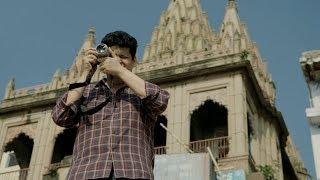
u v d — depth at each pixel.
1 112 26.39
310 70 13.77
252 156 21.89
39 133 24.95
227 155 20.39
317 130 12.91
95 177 3.51
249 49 28.97
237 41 23.91
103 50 4.03
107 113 3.85
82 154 3.69
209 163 16.61
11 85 27.28
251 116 23.28
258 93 24.20
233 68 22.73
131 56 4.19
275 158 24.44
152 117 3.99
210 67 23.08
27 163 26.25
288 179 30.02
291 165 29.31
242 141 20.38
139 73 24.34
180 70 23.67
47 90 26.28
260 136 24.41
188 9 42.12
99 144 3.68
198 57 24.03
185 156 16.84
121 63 4.11
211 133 24.11
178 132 21.94
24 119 25.83
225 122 24.08
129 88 4.04
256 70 27.56
